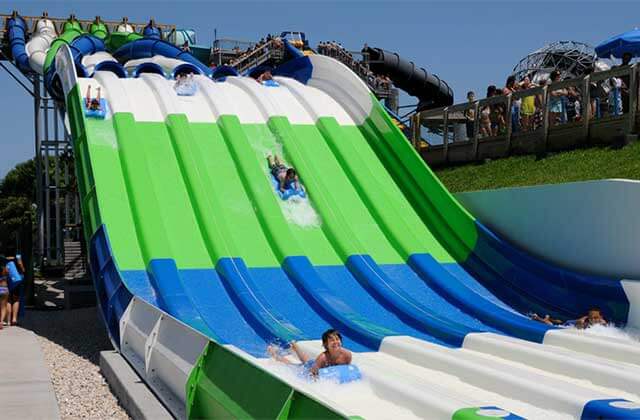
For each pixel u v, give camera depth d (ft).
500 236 44.60
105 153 48.14
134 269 40.27
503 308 40.16
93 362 37.09
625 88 46.60
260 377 19.19
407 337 34.58
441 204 47.11
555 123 50.96
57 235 91.50
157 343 29.04
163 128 51.67
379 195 48.70
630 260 36.04
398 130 51.42
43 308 61.41
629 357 29.60
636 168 41.63
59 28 91.97
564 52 81.25
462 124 60.39
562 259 40.27
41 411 26.37
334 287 40.86
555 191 40.55
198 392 22.97
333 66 58.95
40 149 91.30
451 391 24.85
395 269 43.21
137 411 24.89
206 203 45.16
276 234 43.80
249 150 50.24
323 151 52.42
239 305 38.19
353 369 27.02
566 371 28.68
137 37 87.30
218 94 56.08
